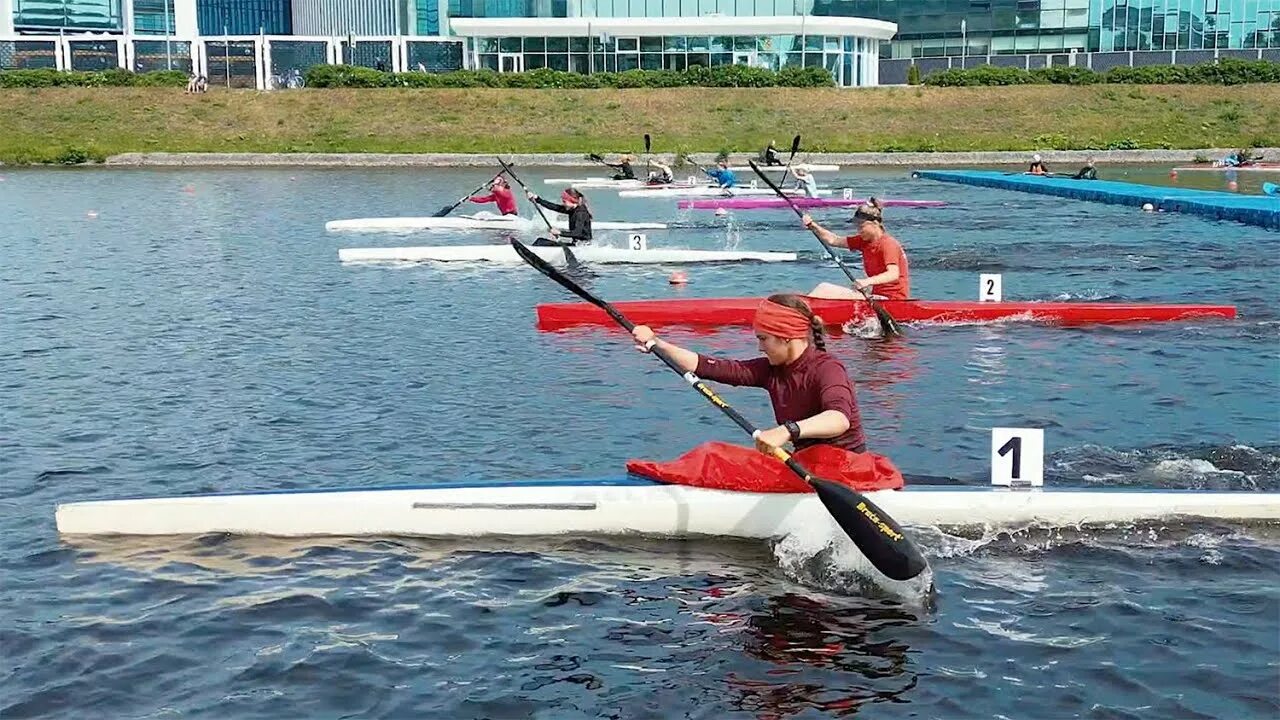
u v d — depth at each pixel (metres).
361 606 7.25
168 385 12.82
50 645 6.74
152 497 9.17
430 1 92.50
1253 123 61.03
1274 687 6.23
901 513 8.15
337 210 34.66
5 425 11.23
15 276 20.95
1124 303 16.50
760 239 27.64
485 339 15.11
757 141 60.88
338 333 15.66
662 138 61.16
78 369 13.60
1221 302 17.30
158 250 24.88
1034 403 11.77
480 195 39.88
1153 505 8.31
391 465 9.96
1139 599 7.24
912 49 78.88
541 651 6.72
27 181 46.47
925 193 40.91
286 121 62.53
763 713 6.09
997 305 15.94
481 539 8.24
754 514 8.11
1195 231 27.05
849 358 13.90
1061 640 6.77
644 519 8.22
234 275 21.03
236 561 7.88
